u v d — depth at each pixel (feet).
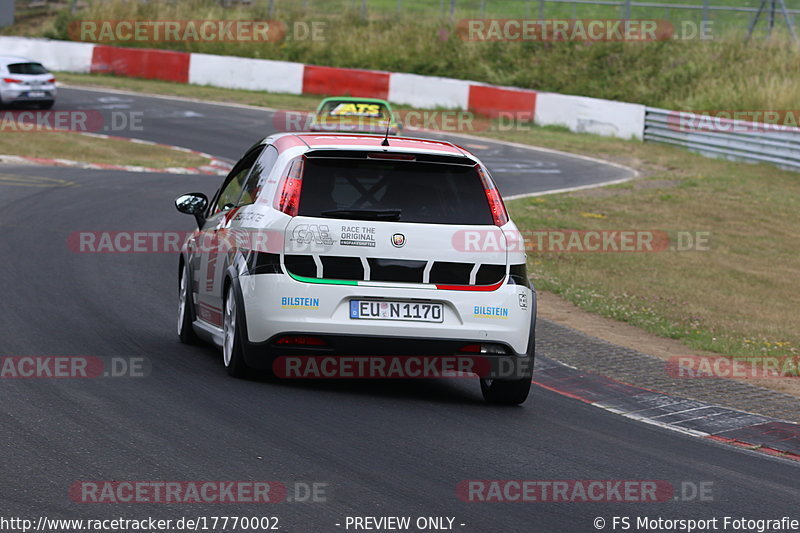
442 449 72.59
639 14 566.77
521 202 272.72
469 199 87.04
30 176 255.50
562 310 153.28
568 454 74.95
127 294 133.69
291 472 64.23
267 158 91.86
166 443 68.49
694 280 193.98
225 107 457.27
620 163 376.48
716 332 146.72
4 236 170.40
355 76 504.43
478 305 84.99
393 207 85.20
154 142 355.56
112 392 81.82
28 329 106.01
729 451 82.17
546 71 527.81
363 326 83.46
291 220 83.97
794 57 469.57
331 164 86.07
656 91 485.97
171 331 113.39
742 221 269.03
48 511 54.90
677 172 356.59
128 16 597.11
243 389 85.76
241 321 85.56
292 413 78.84
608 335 136.87
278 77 518.78
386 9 622.95
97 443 67.51
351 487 62.13
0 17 622.95
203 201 106.11
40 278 138.00
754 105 436.35
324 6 620.49
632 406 97.19
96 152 318.24
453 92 484.74
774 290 192.34
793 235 255.50
